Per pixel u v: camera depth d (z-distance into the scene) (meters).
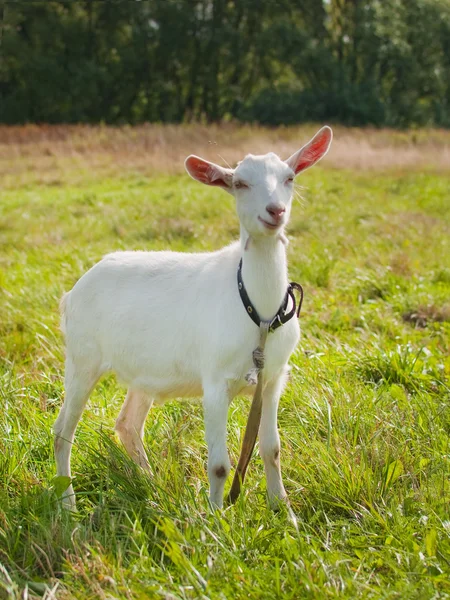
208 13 40.75
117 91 40.12
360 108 37.38
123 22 39.56
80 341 4.15
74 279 7.42
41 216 12.11
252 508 3.65
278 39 38.47
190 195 13.27
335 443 4.03
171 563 3.23
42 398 4.95
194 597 2.92
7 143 23.17
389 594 2.89
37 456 4.34
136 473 3.79
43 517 3.51
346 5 41.91
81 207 12.83
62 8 39.41
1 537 3.38
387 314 6.47
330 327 6.25
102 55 40.12
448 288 7.26
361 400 4.46
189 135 23.39
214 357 3.61
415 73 42.44
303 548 3.17
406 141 23.45
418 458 3.93
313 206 12.22
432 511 3.46
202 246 8.98
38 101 38.19
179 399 4.84
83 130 25.09
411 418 4.28
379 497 3.61
